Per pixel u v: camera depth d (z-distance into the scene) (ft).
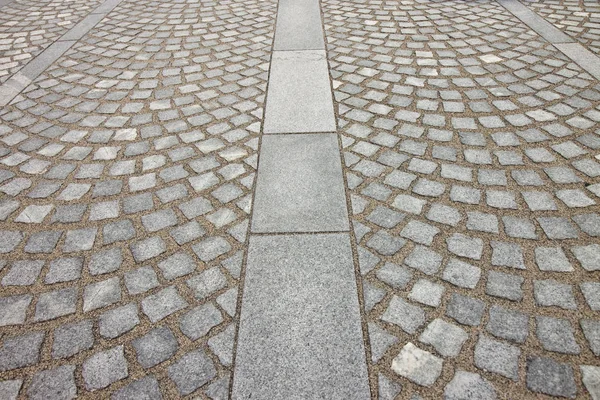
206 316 7.56
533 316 7.29
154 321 7.51
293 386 6.50
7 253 8.92
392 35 18.25
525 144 11.37
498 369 6.59
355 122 12.69
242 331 7.29
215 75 15.67
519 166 10.62
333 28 19.29
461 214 9.36
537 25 18.39
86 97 14.61
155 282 8.19
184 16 21.47
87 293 8.04
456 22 19.19
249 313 7.56
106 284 8.19
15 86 15.43
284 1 22.97
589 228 8.83
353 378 6.57
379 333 7.17
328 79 15.08
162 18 21.33
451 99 13.53
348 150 11.53
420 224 9.17
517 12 19.90
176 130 12.69
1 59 17.54
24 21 21.52
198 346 7.11
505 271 8.07
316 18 20.51
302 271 8.27
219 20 20.75
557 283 7.79
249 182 10.55
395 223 9.23
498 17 19.47
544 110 12.71
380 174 10.63
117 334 7.33
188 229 9.31
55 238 9.22
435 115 12.80
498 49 16.51
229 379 6.64
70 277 8.35
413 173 10.61
